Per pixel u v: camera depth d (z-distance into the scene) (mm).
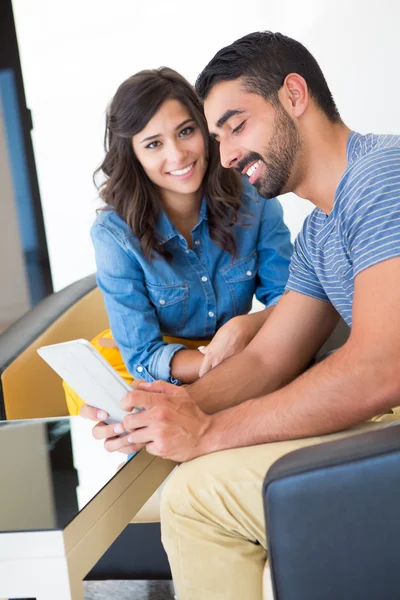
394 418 1468
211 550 1226
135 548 1875
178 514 1229
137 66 3957
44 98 4156
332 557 1020
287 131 1382
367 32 3426
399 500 999
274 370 1572
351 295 1392
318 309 1582
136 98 1832
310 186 1418
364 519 1006
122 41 3943
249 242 2045
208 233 2012
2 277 4621
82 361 1314
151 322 1945
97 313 2494
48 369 2244
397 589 1021
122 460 1372
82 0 3951
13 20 4156
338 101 3529
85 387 1396
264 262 2096
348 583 1024
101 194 1992
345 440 1064
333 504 1006
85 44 4012
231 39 3742
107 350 2121
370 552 1014
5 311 4637
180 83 1873
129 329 1932
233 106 1392
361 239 1231
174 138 1862
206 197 1979
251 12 3654
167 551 1259
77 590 1151
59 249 4363
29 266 4574
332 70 3512
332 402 1238
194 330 2027
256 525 1214
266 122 1386
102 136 4133
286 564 1029
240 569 1228
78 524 1160
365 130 3525
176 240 1984
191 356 1884
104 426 1455
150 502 1759
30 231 4520
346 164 1378
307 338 1589
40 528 1120
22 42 4102
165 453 1319
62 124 4176
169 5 3809
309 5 3500
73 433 1579
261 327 1779
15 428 1665
